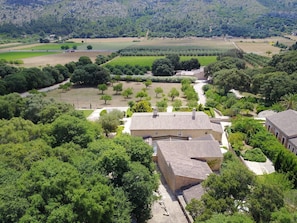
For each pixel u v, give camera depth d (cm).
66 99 11356
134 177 3525
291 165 4794
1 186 3081
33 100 7406
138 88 13150
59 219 2595
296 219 2709
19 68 14600
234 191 3225
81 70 13562
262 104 9500
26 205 2775
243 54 19075
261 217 2931
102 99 10975
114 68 15838
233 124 7338
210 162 5284
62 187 2842
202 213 3139
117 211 3138
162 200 4488
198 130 6656
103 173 3484
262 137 6394
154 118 6912
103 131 7044
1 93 11250
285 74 10156
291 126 6438
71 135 4688
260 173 5284
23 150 3850
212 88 11875
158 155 5703
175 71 16562
